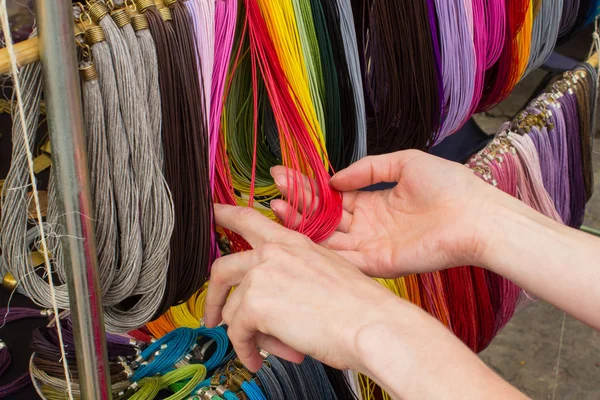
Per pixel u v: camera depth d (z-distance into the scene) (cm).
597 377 179
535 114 114
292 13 74
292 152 76
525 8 105
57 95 45
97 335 56
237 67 83
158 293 65
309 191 77
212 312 66
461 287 104
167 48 58
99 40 52
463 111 99
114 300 64
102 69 53
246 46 82
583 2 133
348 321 49
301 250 57
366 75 92
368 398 101
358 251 75
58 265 60
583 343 187
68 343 92
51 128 47
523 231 65
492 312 112
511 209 68
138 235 60
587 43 198
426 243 71
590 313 62
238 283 61
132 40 55
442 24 87
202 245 67
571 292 63
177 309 107
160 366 92
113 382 88
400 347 46
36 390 93
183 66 60
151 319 69
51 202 58
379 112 91
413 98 88
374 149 99
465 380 44
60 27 44
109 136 55
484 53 99
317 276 53
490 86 117
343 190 78
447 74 91
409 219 73
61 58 44
